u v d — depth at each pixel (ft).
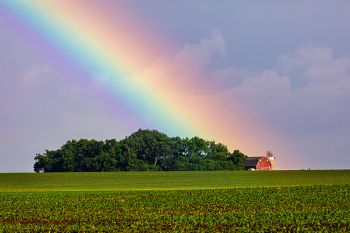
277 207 208.74
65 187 379.35
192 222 161.89
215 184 402.31
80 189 353.72
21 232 143.23
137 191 307.37
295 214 177.88
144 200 245.86
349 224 154.61
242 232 141.59
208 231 143.43
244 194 270.26
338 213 179.32
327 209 196.75
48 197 265.95
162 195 271.90
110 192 301.22
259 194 268.41
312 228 146.92
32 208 211.20
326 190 286.66
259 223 157.89
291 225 154.10
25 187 380.78
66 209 207.00
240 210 198.18
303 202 228.22
